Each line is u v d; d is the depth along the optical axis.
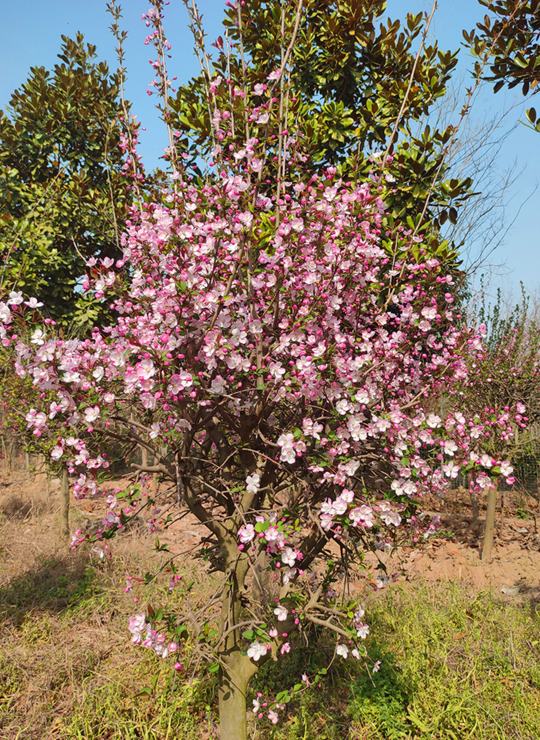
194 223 2.28
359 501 2.21
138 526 6.17
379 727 2.97
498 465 2.18
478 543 6.43
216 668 2.27
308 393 2.13
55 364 2.00
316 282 2.30
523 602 4.72
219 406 2.21
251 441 2.51
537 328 6.44
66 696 3.31
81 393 2.09
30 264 5.57
